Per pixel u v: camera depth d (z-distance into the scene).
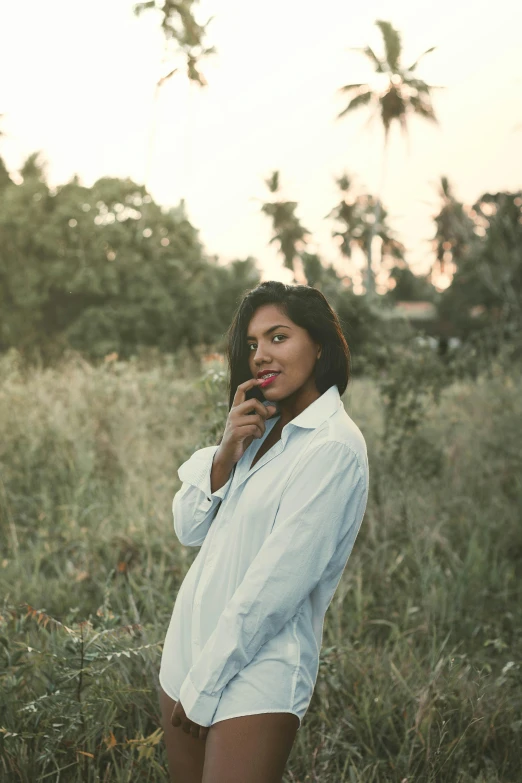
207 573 1.81
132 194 27.64
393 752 2.66
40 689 2.62
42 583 3.84
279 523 1.69
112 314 26.42
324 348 1.84
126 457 5.67
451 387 7.35
